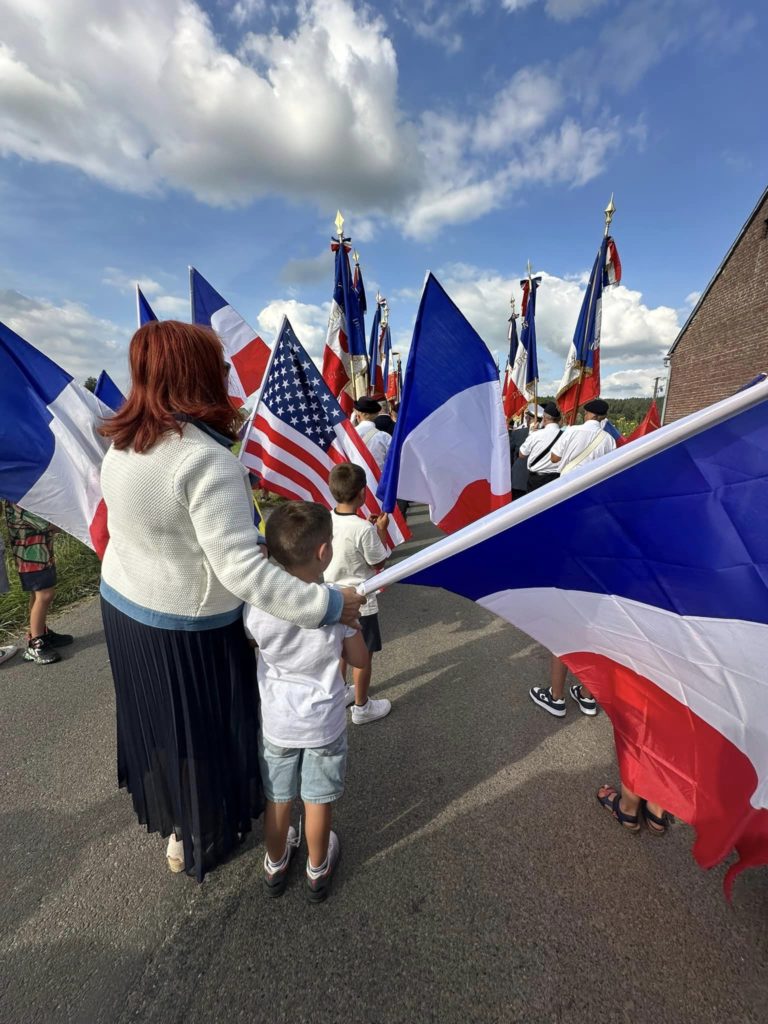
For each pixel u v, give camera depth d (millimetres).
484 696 3049
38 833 2127
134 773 1737
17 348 2461
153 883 1871
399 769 2428
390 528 3393
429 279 2684
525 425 10547
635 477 1237
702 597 1305
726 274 16500
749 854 1294
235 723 1687
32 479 2443
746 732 1325
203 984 1520
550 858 1919
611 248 6969
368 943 1623
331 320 6449
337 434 3350
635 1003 1436
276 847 1728
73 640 4027
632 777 1601
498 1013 1421
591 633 1536
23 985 1526
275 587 1330
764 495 1140
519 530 1397
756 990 1463
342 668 1675
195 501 1312
